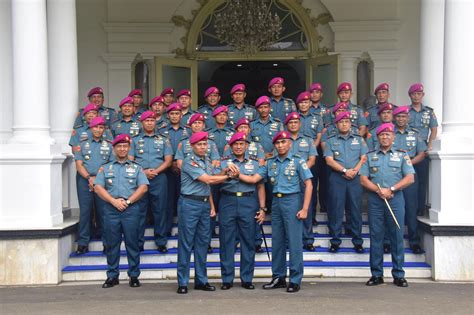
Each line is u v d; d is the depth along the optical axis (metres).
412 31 13.52
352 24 13.53
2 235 8.95
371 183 8.68
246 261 8.61
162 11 13.60
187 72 13.85
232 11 13.34
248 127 9.08
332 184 9.52
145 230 10.12
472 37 9.25
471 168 9.02
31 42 9.40
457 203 9.05
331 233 9.65
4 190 9.12
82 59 13.59
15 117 9.41
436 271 8.99
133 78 13.70
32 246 9.01
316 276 9.30
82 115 10.27
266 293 8.35
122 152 8.59
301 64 16.33
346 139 9.51
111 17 13.53
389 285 8.78
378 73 13.55
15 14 9.42
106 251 8.85
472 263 8.95
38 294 8.45
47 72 9.71
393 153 8.69
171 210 9.97
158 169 9.51
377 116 10.63
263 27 13.36
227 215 8.55
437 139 9.35
